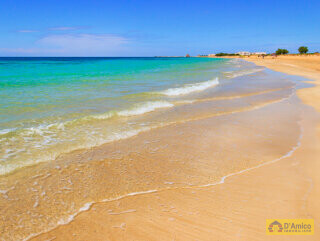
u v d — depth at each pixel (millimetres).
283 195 3963
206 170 4887
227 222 3332
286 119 8719
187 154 5645
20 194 3883
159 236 3057
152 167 4973
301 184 4309
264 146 6184
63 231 3123
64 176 4488
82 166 4902
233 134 7074
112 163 5090
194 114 9195
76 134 6609
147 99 11266
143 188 4180
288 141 6539
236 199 3865
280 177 4578
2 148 5496
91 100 10477
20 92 11836
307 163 5180
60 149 5617
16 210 3496
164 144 6230
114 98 11039
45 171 4641
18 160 4988
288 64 46562
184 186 4262
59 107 9125
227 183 4371
